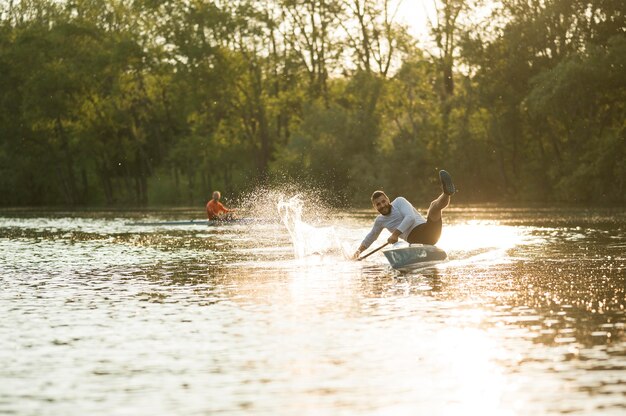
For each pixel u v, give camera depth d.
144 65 104.38
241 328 12.84
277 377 9.89
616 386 9.27
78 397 9.19
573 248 25.88
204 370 10.26
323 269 20.89
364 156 93.00
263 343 11.71
